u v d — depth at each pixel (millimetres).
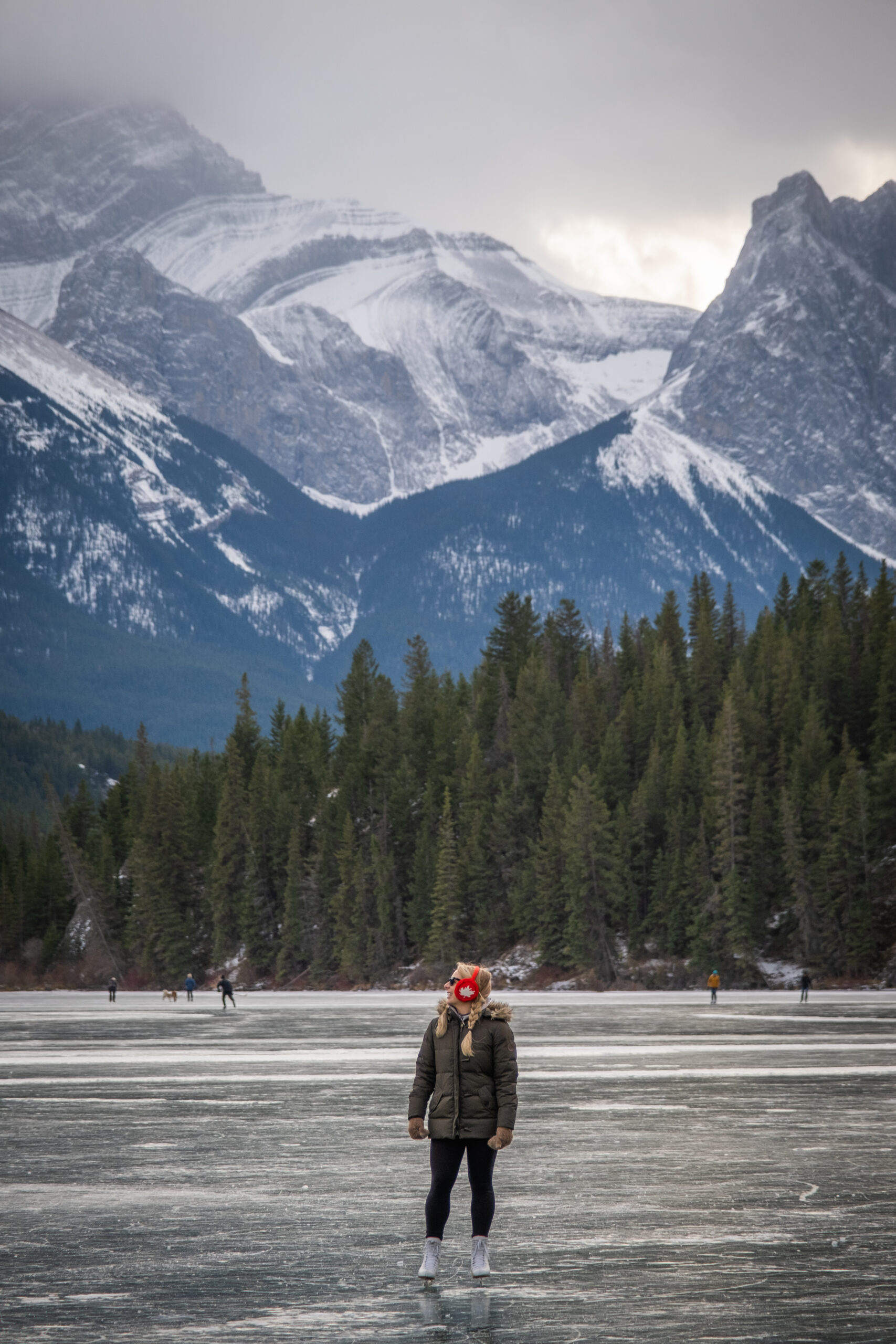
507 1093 35438
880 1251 40656
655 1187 51625
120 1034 152125
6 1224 45250
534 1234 43406
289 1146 62781
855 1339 31312
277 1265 39281
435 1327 32594
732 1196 49594
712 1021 173000
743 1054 113875
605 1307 34281
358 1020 184125
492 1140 35562
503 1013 36156
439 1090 35938
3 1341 31453
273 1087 88625
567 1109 76000
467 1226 44875
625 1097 81750
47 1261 39875
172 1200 49594
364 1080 93188
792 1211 46938
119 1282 37344
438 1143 36062
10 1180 53906
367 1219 46031
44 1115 74312
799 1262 39250
